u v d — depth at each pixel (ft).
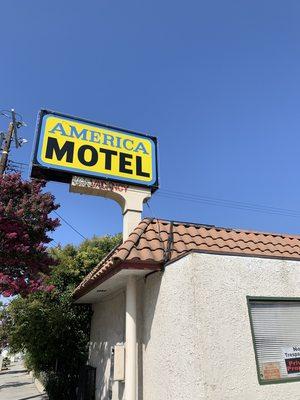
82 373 37.29
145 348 21.86
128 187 29.19
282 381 16.75
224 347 16.26
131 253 21.68
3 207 28.07
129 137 30.99
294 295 18.80
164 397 18.60
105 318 32.50
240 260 18.29
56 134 28.37
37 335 42.16
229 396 15.47
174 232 25.21
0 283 26.37
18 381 76.74
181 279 18.31
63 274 46.34
